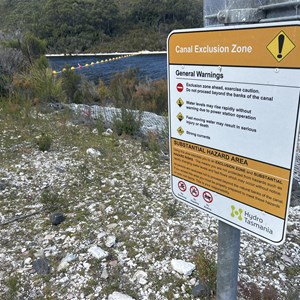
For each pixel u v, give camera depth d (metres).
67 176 4.13
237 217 1.25
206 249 2.70
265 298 2.13
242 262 2.56
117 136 5.86
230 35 1.07
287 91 0.96
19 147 5.09
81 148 5.15
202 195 1.39
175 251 2.69
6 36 15.52
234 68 1.09
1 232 2.96
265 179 1.10
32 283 2.35
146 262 2.56
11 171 4.21
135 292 2.26
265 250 2.72
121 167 4.51
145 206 3.42
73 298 2.21
